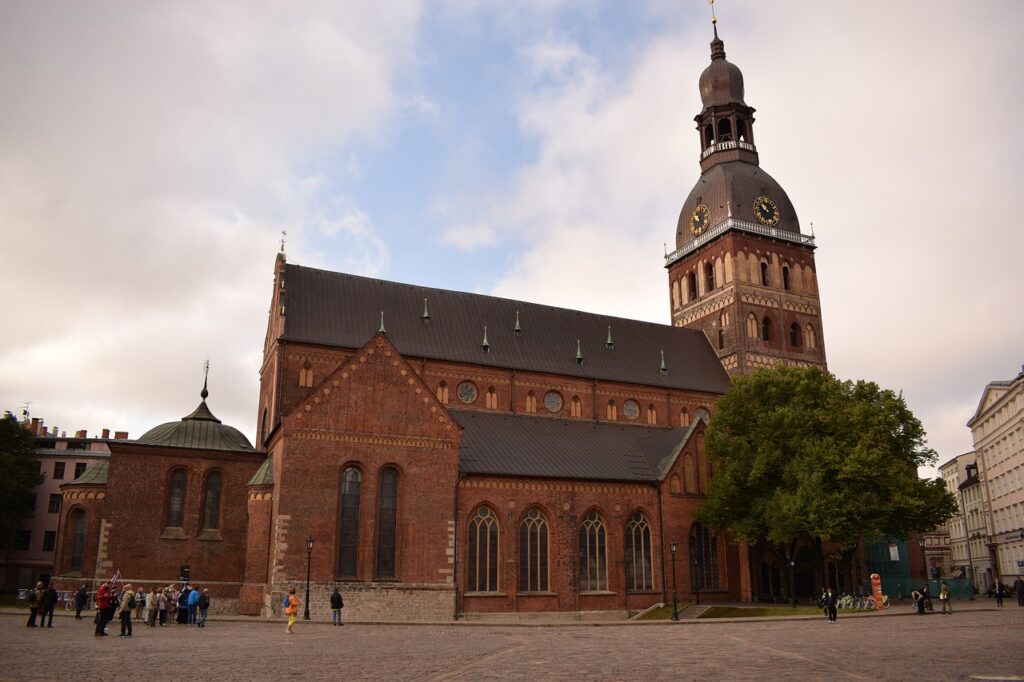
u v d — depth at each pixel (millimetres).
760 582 72062
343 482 56219
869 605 64688
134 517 57688
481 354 74375
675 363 85000
